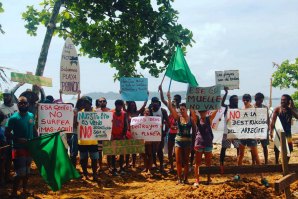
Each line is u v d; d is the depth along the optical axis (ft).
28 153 26.91
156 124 35.91
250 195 28.48
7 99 31.65
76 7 48.93
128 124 37.14
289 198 25.31
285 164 25.31
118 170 38.24
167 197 27.89
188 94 30.96
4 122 30.86
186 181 32.58
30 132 27.12
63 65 35.35
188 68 32.71
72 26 50.83
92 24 51.11
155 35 47.75
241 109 32.42
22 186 30.91
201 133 30.83
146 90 40.32
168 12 46.96
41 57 44.39
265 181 31.24
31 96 33.04
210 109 30.68
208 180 32.17
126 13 48.47
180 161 32.48
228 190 28.71
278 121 33.35
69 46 35.81
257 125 32.17
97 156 33.42
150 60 48.83
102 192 29.89
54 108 31.73
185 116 31.83
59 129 31.73
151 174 36.14
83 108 34.40
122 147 33.91
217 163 42.73
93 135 33.01
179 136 32.19
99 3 48.19
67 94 35.45
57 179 26.32
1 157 30.27
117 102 34.47
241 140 32.89
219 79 38.81
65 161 26.63
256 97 34.40
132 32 48.85
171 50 46.73
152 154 36.91
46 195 28.78
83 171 34.12
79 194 29.01
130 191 30.27
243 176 35.86
